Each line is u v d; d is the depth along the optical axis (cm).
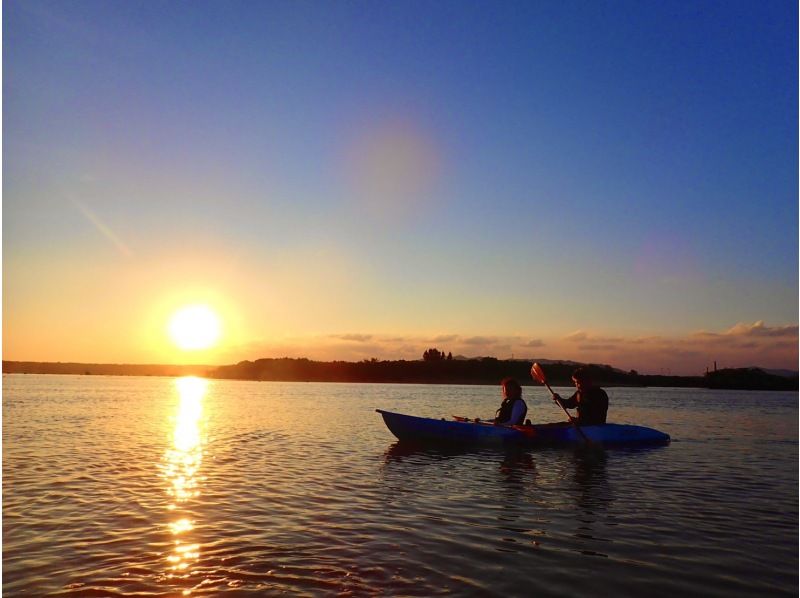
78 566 528
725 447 1441
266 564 536
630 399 4756
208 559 549
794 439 1648
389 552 572
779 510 770
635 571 527
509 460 1191
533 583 495
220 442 1470
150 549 578
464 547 591
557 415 2622
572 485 930
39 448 1319
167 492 852
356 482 941
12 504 770
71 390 4938
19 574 507
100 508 749
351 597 461
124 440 1491
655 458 1236
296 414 2473
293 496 832
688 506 789
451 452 1302
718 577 514
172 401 3459
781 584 499
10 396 3659
